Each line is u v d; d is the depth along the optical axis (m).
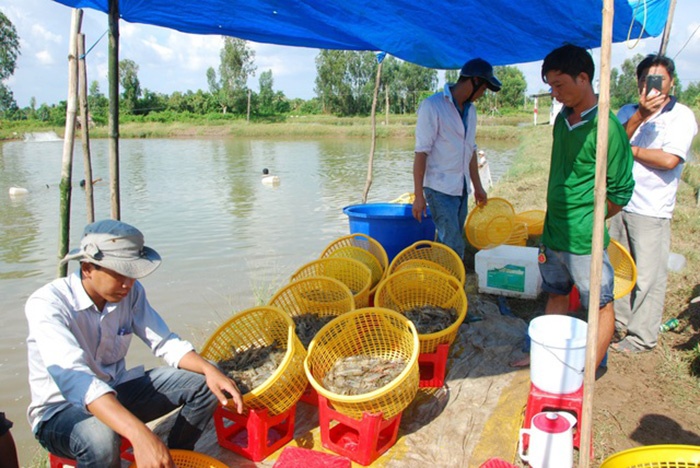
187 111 65.31
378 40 4.63
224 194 14.73
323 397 2.82
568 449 2.49
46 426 2.45
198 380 2.70
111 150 4.04
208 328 5.94
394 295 4.06
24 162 24.59
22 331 6.07
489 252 5.07
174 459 2.60
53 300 2.44
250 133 46.25
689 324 4.31
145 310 2.85
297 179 17.53
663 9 3.89
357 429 2.73
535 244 6.10
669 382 3.52
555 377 2.70
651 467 2.25
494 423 3.01
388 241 5.32
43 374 2.44
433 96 4.54
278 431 3.09
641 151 3.56
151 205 13.25
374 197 13.85
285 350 3.29
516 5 3.67
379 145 33.47
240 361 3.18
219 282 7.42
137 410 2.70
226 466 2.53
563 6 3.62
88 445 2.32
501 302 4.75
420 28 4.27
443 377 3.39
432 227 5.39
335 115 68.31
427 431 3.00
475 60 4.34
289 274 7.62
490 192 12.08
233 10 3.87
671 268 5.48
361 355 3.26
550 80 2.96
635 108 3.93
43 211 12.69
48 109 68.94
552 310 3.61
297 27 4.29
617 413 3.19
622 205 3.04
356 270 4.43
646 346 3.91
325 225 10.70
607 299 3.09
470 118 4.62
